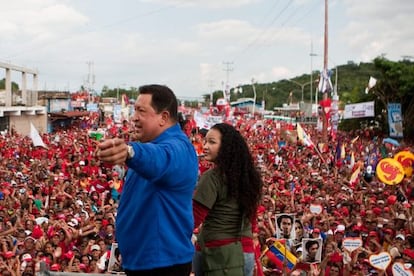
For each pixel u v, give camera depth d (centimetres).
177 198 342
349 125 6341
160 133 350
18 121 5244
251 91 16562
